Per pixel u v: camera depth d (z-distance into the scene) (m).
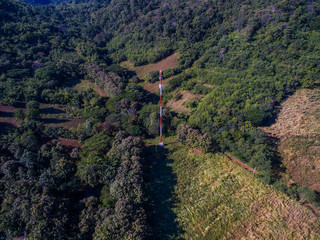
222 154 45.44
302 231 31.06
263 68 57.12
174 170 42.62
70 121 51.19
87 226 29.22
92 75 67.25
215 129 47.78
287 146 43.84
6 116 47.44
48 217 28.53
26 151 38.97
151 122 50.16
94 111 52.88
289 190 36.84
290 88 53.09
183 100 60.34
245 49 65.00
